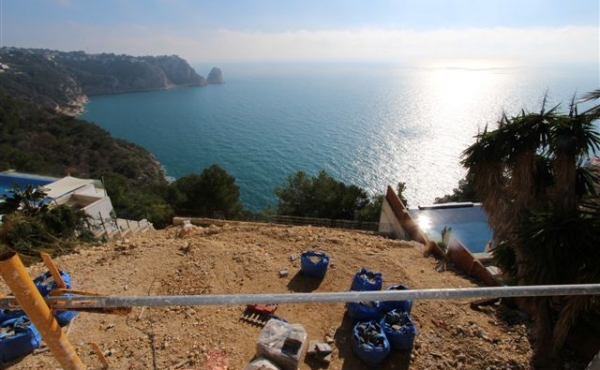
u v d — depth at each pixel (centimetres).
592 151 634
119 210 2650
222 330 652
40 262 932
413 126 14212
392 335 620
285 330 599
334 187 2942
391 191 1650
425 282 885
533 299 673
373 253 1010
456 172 8669
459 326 696
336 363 599
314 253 880
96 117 16288
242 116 17900
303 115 18112
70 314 634
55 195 1892
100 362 560
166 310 697
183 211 3048
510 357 631
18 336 559
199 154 10956
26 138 5662
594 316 655
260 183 8388
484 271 901
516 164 724
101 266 859
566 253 585
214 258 909
